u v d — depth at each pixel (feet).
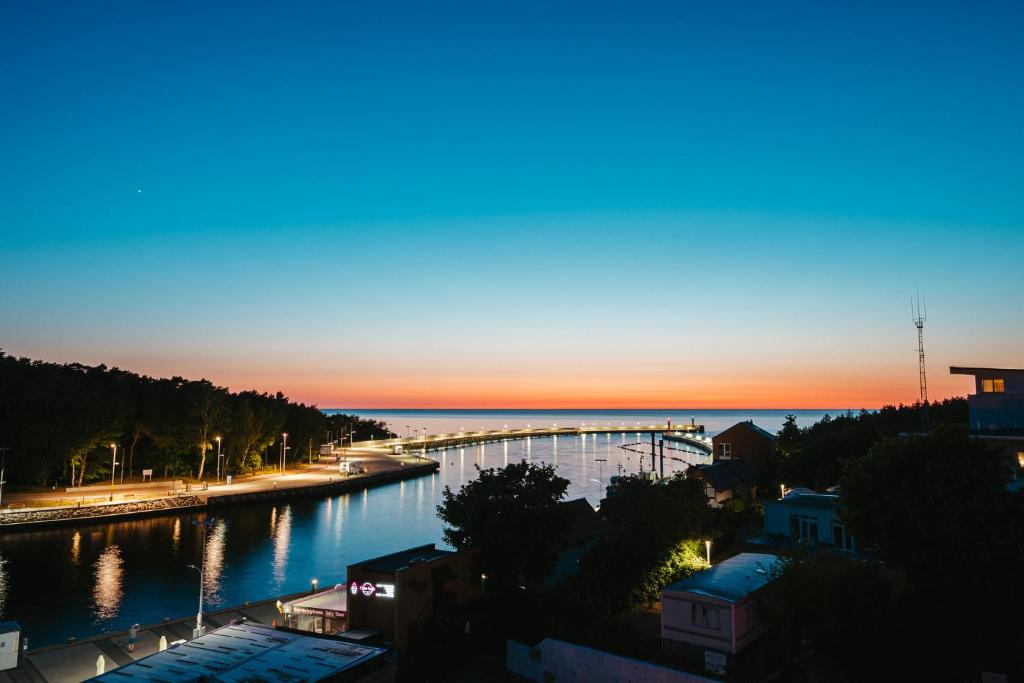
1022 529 111.75
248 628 116.88
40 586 226.79
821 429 382.42
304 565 264.31
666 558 166.40
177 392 506.89
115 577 240.12
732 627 119.55
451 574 150.92
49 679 131.23
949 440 121.49
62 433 398.62
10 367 414.82
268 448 608.19
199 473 476.13
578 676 118.93
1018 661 107.34
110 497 364.79
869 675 108.78
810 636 116.57
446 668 130.41
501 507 158.51
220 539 312.29
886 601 112.16
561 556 182.60
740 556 155.02
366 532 334.65
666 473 563.48
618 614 147.84
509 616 150.30
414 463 641.40
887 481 123.24
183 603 208.85
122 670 98.27
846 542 185.78
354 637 134.51
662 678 109.09
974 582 110.52
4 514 312.09
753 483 319.47
